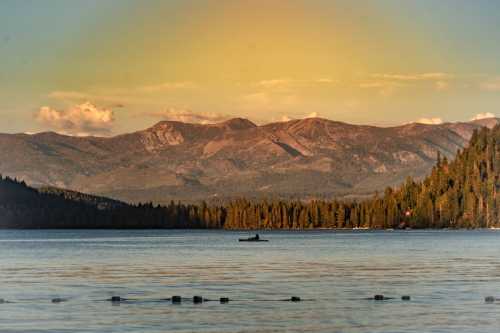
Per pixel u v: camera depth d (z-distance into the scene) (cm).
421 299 16500
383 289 18300
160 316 14550
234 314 14762
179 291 18150
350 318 14300
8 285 19625
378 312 14888
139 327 13538
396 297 16825
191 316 14538
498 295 17050
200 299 16388
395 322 13875
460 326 13488
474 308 15238
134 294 17612
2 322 13975
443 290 17988
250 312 14975
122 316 14550
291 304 15938
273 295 17325
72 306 15750
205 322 13975
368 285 19200
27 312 15012
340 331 13200
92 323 13875
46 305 15900
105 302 16288
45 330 13288
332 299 16600
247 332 13150
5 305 15912
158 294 17600
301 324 13788
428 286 18800
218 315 14650
